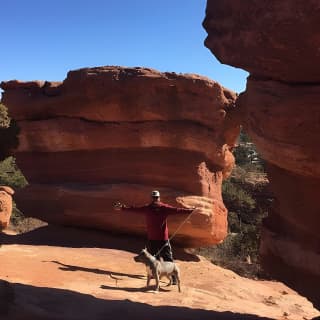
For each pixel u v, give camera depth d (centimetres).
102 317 619
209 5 762
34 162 1731
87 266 1154
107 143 1611
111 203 1547
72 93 1600
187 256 1523
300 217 692
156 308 750
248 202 3775
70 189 1608
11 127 768
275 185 742
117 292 893
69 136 1636
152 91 1537
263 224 801
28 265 1048
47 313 578
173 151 1569
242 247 2391
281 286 1561
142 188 1552
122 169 1603
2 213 1631
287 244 724
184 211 1064
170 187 1562
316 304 672
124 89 1538
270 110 662
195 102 1548
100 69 1577
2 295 559
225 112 1571
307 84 637
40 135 1683
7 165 3075
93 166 1634
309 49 586
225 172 1767
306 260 681
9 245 1328
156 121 1566
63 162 1677
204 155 1581
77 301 690
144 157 1585
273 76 674
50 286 875
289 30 589
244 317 794
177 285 1059
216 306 900
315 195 661
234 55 704
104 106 1570
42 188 1666
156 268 953
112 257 1325
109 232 1623
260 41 634
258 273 1866
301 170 649
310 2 557
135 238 1611
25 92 1712
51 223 1691
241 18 672
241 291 1190
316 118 613
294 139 635
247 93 748
